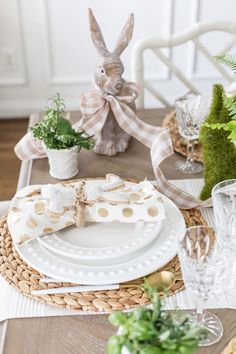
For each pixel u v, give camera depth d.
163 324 0.63
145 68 2.91
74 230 0.99
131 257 0.93
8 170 2.64
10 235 1.01
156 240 0.97
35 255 0.93
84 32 2.77
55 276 0.88
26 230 0.96
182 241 0.83
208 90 2.99
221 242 0.86
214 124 0.98
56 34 2.76
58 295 0.87
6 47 2.79
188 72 2.92
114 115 1.24
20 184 1.21
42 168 1.25
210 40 2.80
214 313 0.85
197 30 1.59
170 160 1.27
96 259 0.91
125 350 0.66
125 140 1.31
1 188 2.52
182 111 1.22
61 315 0.85
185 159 1.27
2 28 2.73
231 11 2.73
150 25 2.75
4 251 0.98
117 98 1.23
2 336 0.83
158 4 2.68
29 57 2.84
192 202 1.08
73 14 2.70
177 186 1.17
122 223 1.01
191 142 1.26
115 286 0.88
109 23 2.74
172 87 2.98
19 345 0.81
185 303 0.87
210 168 1.09
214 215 1.03
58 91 2.97
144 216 0.99
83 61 2.87
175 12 2.71
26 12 2.68
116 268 0.90
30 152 1.27
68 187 1.07
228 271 0.90
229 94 1.40
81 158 1.28
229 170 1.09
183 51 2.84
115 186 1.06
